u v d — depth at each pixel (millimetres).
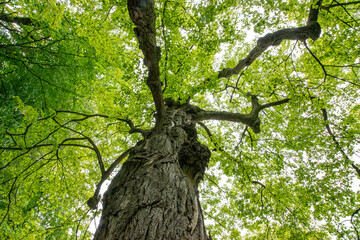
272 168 6410
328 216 5625
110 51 3895
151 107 5363
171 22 3465
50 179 4906
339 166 5602
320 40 5484
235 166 5973
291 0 2928
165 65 4125
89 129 5484
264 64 5652
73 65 6609
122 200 1800
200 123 6219
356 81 6090
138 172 2188
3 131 4219
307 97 4809
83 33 3803
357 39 4746
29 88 6320
